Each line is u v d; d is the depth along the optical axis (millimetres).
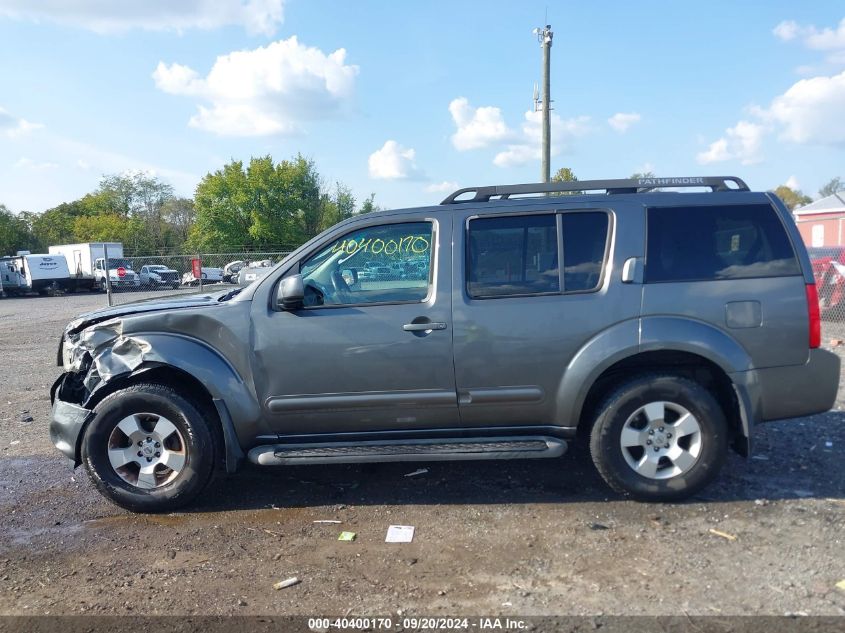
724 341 4355
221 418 4551
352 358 4512
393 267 4637
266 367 4555
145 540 4273
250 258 20734
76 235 73625
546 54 24312
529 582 3564
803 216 25125
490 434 4621
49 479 5496
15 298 37781
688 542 3949
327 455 4500
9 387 9438
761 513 4309
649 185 4676
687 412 4402
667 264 4473
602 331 4414
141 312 4734
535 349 4441
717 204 4566
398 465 5484
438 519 4422
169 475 4676
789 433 5930
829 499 4492
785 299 4402
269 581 3691
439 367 4492
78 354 4863
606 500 4617
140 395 4570
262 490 5055
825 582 3453
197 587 3650
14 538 4367
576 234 4566
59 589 3680
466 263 4555
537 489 4863
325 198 64625
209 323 4605
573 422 4512
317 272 4680
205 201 61250
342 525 4395
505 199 4688
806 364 4422
